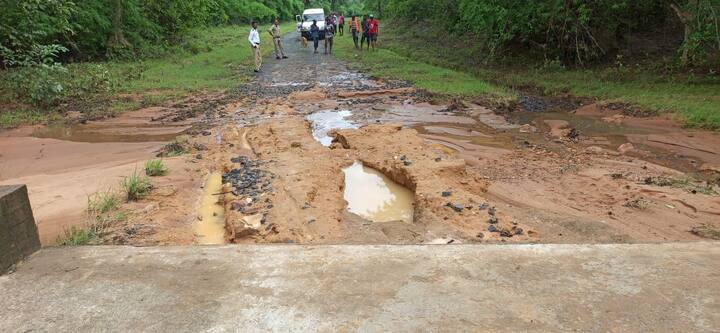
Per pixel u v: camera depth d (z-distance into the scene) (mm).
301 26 26438
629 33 16609
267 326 2463
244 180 5980
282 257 3205
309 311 2584
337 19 36812
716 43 12867
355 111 10656
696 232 4758
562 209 5426
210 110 10695
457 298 2680
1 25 11617
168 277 2965
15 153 7676
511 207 5430
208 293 2775
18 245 3168
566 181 6301
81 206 5160
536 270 2979
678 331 2371
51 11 13492
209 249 3350
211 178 6379
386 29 31688
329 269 3033
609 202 5590
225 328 2453
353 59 19188
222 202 5547
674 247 3277
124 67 17016
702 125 8750
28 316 2590
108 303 2693
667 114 9555
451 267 3033
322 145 7711
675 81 12594
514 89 13539
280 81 14703
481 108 10797
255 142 7891
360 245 3383
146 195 5508
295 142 7695
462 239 4426
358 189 6148
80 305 2680
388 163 6656
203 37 27688
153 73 15633
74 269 3080
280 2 54094
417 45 23109
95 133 8969
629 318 2480
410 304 2627
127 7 20656
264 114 10273
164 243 4344
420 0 26344
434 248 3307
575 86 12844
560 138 8516
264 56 21000
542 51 16719
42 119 9945
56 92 11086
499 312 2543
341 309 2596
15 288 2865
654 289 2746
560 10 15477
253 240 4465
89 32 18328
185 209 5316
